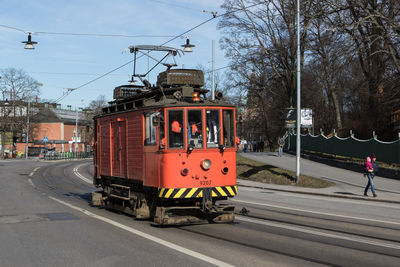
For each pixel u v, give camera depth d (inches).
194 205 422.9
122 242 341.7
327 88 1913.1
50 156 2444.6
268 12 1758.1
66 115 3917.3
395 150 984.9
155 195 431.5
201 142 414.6
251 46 1761.8
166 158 406.6
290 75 1795.0
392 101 1277.1
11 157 2844.5
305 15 1305.4
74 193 800.9
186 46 1060.5
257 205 616.4
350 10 1217.4
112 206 548.1
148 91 480.7
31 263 280.5
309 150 1566.2
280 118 2245.3
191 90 438.3
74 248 322.3
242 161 1352.1
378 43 1198.3
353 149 1198.9
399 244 344.8
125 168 499.2
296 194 815.7
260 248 320.2
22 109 2832.2
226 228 408.8
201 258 285.9
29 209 559.5
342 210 571.8
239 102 2206.0
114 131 539.2
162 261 278.8
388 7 1189.7
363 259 290.4
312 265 271.9
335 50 1181.7
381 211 567.2
